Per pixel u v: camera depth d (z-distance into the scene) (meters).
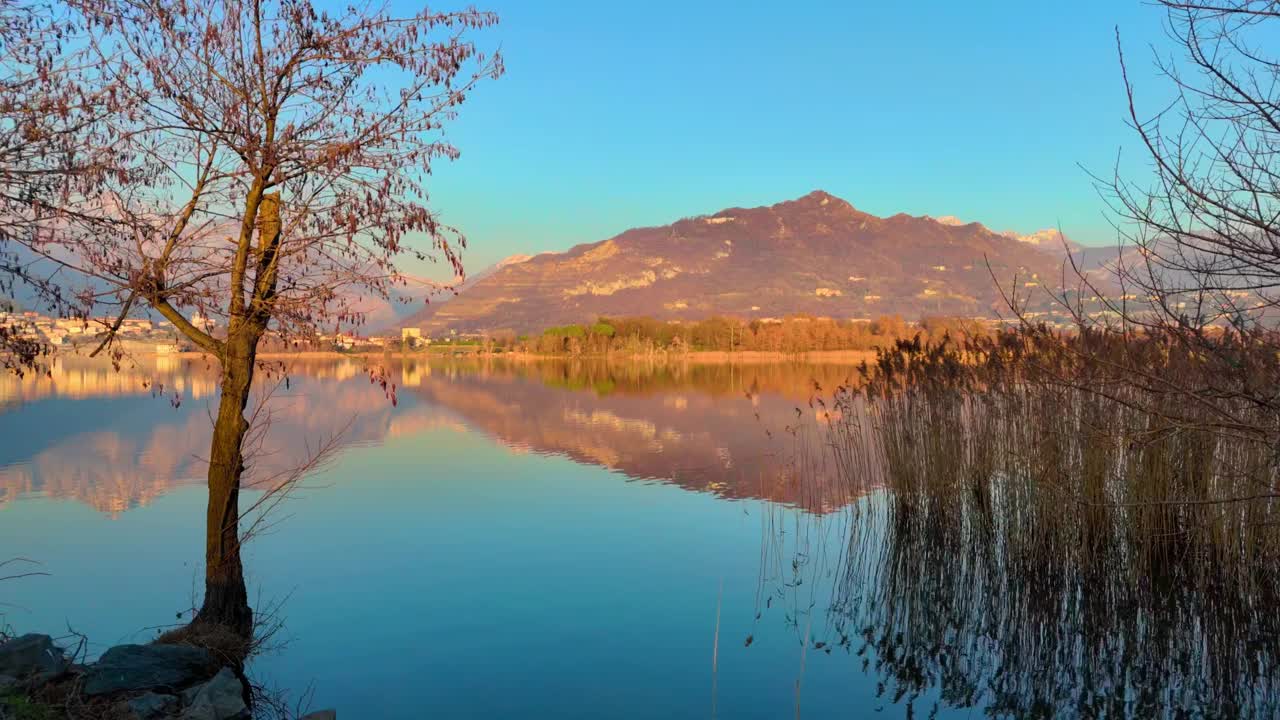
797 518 14.96
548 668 8.00
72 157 6.91
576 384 67.94
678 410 39.78
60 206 7.05
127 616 9.41
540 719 6.89
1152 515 11.02
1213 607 9.97
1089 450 11.16
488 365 124.31
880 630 9.24
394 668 7.98
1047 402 11.65
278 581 10.92
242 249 8.19
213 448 8.73
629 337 173.88
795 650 8.56
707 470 20.80
